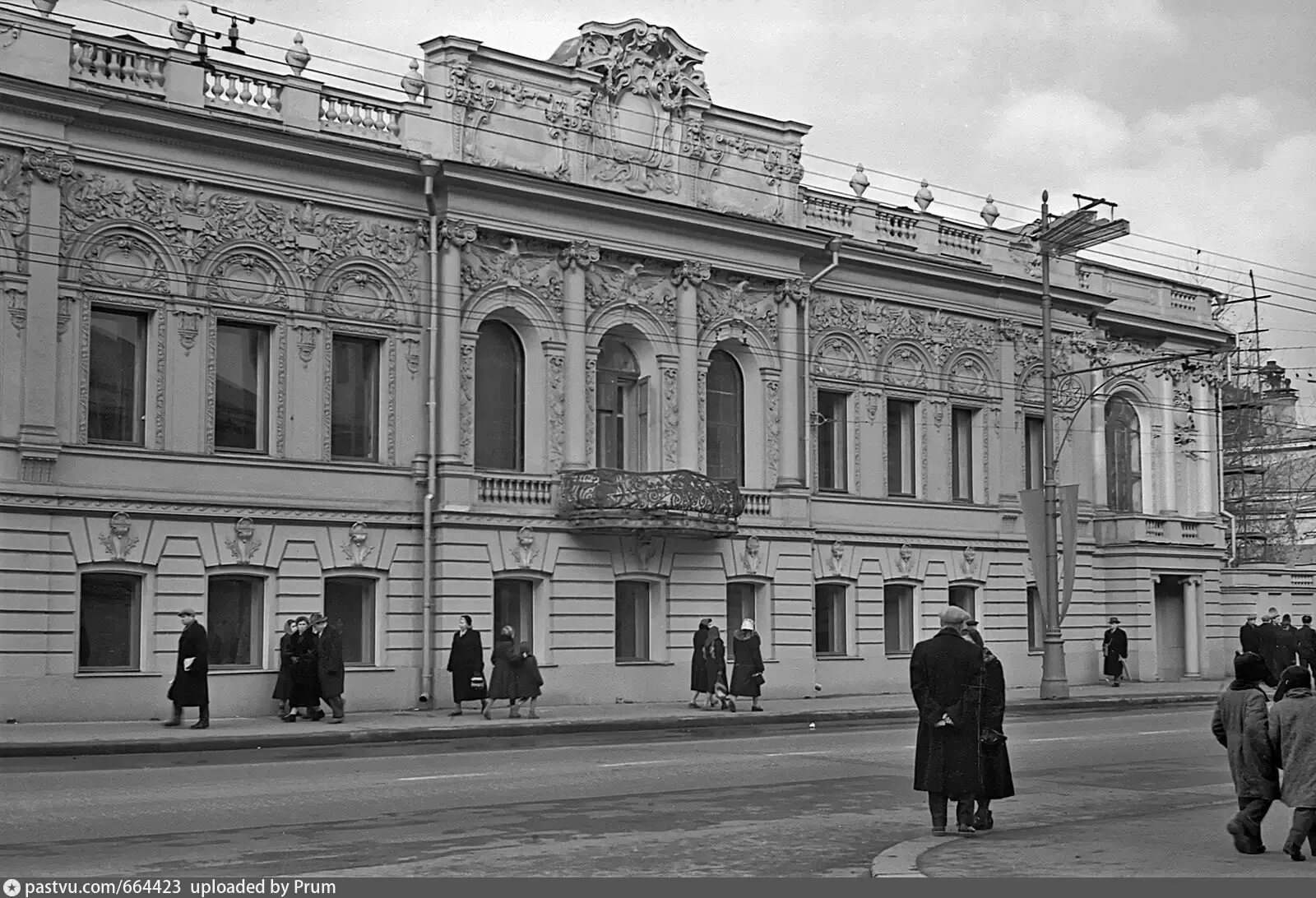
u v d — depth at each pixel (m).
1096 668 50.19
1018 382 48.50
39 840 14.91
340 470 33.91
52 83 30.09
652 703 38.09
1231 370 73.50
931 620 45.19
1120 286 53.06
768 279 41.59
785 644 41.06
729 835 15.52
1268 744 13.72
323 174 34.03
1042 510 41.81
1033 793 19.61
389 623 34.41
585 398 37.84
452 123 35.81
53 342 30.02
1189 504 54.66
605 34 38.53
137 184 31.47
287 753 24.97
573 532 37.06
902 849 13.94
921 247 45.91
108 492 30.47
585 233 37.88
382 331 34.91
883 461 44.41
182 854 14.09
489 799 18.25
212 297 32.34
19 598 29.20
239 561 32.22
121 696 30.34
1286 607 57.25
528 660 32.50
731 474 41.34
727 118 41.00
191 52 32.34
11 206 29.73
